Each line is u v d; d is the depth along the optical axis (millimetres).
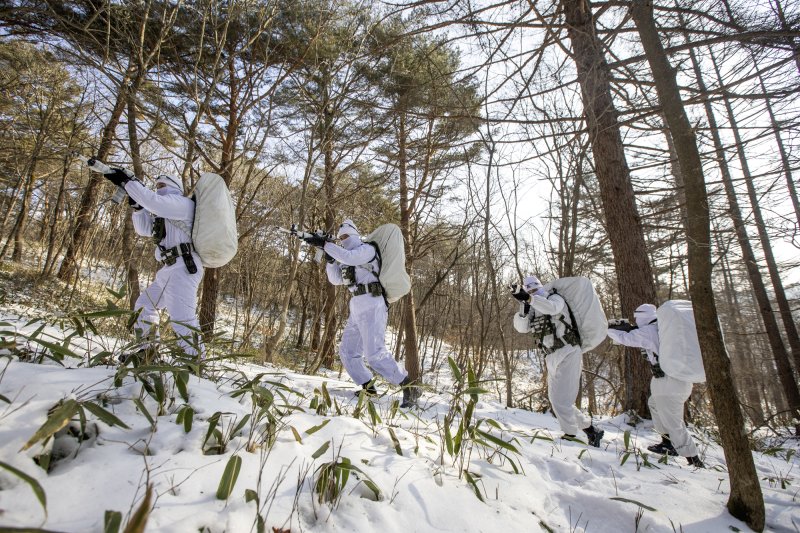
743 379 17672
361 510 1668
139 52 5430
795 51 3279
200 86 7438
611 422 5453
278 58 7121
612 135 5934
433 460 2359
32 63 8977
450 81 5781
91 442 1607
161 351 2408
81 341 3246
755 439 5773
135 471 1478
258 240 10742
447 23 4285
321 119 6617
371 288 4289
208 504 1422
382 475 1967
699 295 2357
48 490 1279
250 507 1468
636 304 5637
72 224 10109
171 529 1231
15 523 1113
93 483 1369
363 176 10836
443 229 10945
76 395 1767
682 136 2371
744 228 4844
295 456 1890
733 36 3213
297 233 4281
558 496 2338
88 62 5199
